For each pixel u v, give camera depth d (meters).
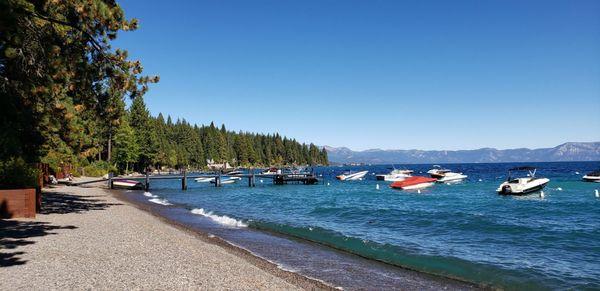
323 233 17.33
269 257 12.63
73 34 17.06
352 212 25.08
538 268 11.70
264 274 9.57
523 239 16.30
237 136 162.12
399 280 10.30
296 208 28.08
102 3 15.88
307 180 63.31
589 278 10.73
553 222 20.98
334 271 11.05
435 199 36.31
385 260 12.49
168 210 25.69
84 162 66.00
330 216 23.52
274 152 183.62
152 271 9.02
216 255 11.41
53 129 21.44
